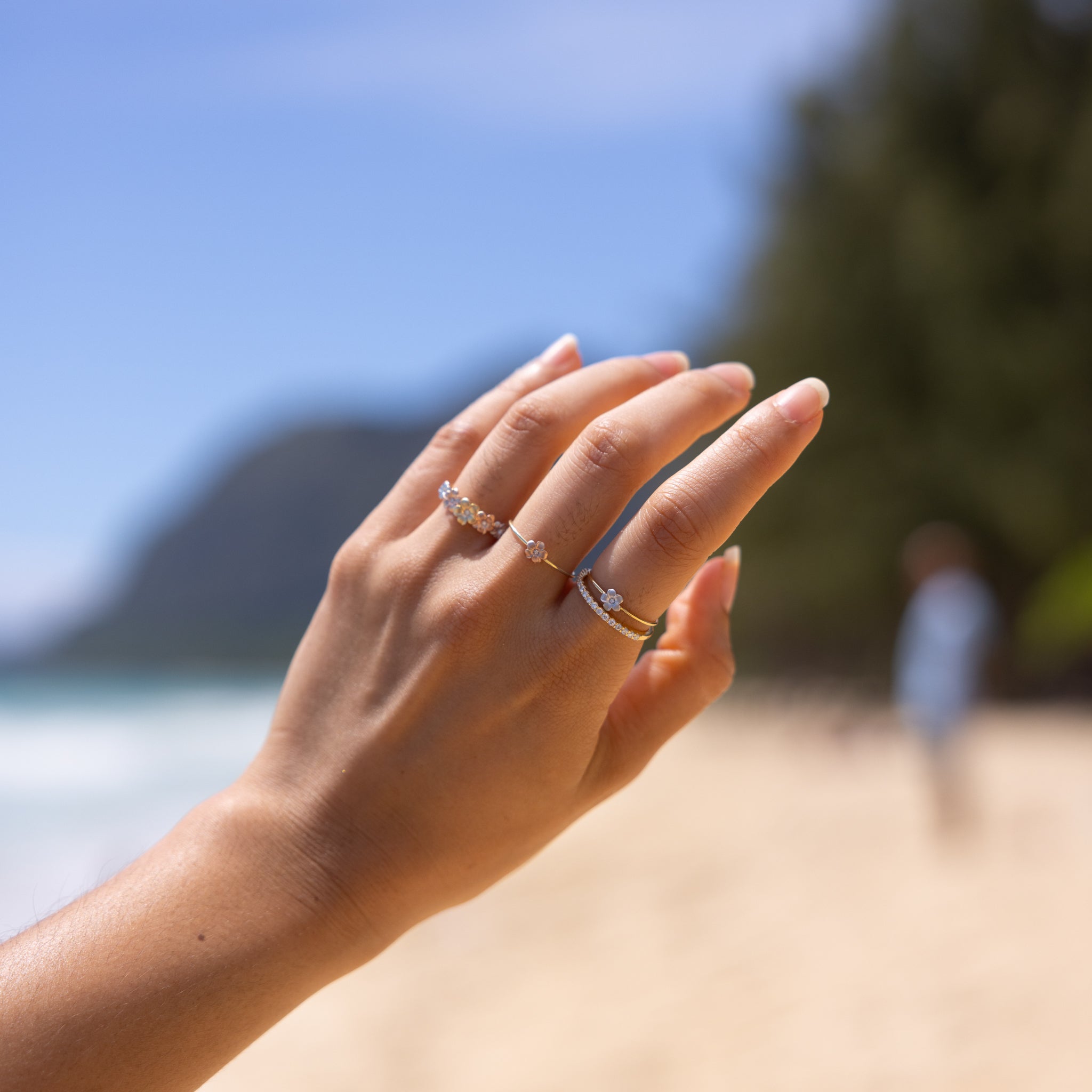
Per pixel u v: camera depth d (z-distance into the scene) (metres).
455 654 0.92
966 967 3.84
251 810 0.91
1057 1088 2.78
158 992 0.80
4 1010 0.77
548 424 0.98
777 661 27.83
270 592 150.62
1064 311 19.61
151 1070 0.78
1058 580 18.05
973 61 21.28
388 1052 4.14
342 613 0.99
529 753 0.92
